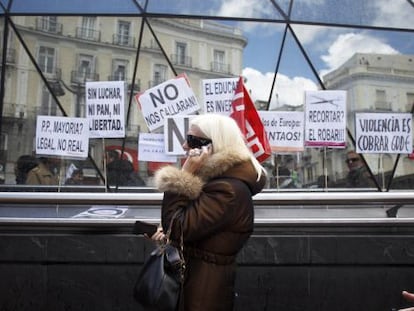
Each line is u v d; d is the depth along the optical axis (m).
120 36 12.10
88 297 6.85
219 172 3.70
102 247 6.91
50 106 11.93
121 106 9.45
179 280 3.58
